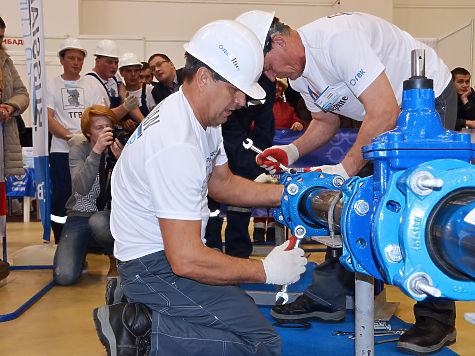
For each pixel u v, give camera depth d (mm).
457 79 5109
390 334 2197
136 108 4320
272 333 1647
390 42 1979
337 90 2033
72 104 4145
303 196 1347
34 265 3713
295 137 4148
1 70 3656
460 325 2350
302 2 10562
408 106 891
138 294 1646
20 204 8023
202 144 1533
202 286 1609
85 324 2395
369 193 906
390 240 748
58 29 9336
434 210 692
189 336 1604
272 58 1974
